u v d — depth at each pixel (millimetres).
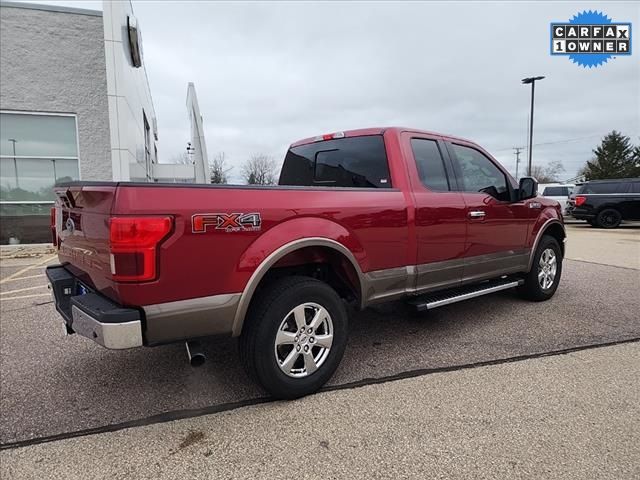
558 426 2568
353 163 3996
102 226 2389
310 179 4547
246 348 2766
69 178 10555
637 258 9008
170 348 3863
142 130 15516
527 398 2900
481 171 4480
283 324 2826
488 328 4332
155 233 2293
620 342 3939
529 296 5285
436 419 2654
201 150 17938
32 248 10062
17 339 4121
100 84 10586
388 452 2340
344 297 3502
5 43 9734
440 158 4027
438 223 3770
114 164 9703
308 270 3301
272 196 2773
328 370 3033
